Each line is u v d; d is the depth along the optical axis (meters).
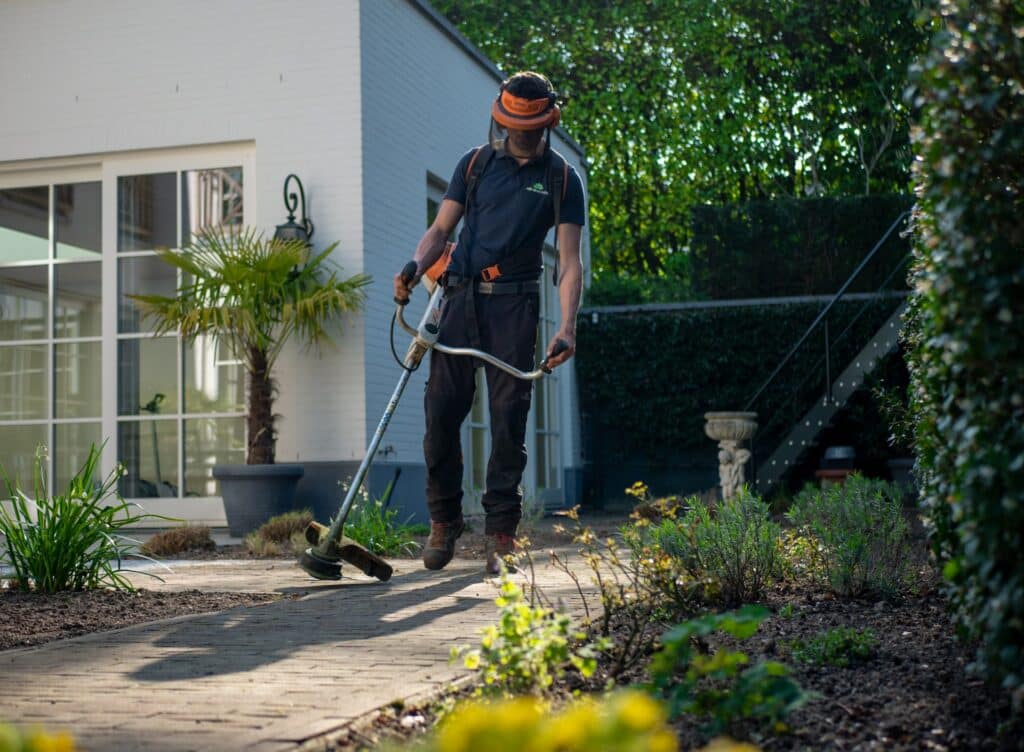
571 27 17.19
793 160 16.52
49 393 8.54
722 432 10.27
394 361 8.30
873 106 15.69
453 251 4.67
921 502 2.46
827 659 2.66
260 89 8.20
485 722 0.92
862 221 12.95
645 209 17.75
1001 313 1.77
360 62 8.04
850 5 15.65
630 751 0.91
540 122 4.45
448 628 3.22
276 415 7.87
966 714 2.12
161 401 8.30
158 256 8.38
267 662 2.72
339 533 4.42
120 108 8.47
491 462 4.59
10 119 8.67
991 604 1.77
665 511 3.62
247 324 7.25
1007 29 1.92
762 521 3.96
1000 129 1.89
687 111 16.67
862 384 11.12
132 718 2.15
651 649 2.70
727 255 13.23
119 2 8.50
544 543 6.68
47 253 8.65
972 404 1.85
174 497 8.22
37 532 4.34
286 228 7.77
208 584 4.58
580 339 12.80
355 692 2.35
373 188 8.17
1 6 8.72
